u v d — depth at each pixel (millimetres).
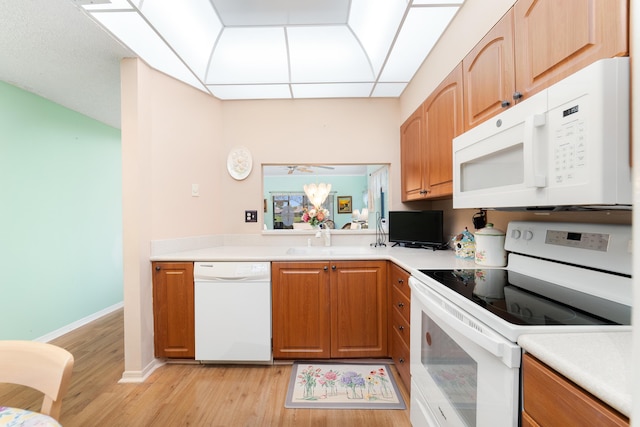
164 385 1826
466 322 895
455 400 974
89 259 3035
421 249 2344
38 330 2492
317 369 1983
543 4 932
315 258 2010
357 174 5832
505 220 1588
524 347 663
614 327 707
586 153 705
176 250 2223
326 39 2059
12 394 1749
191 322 2025
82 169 2973
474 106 1369
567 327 706
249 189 2709
